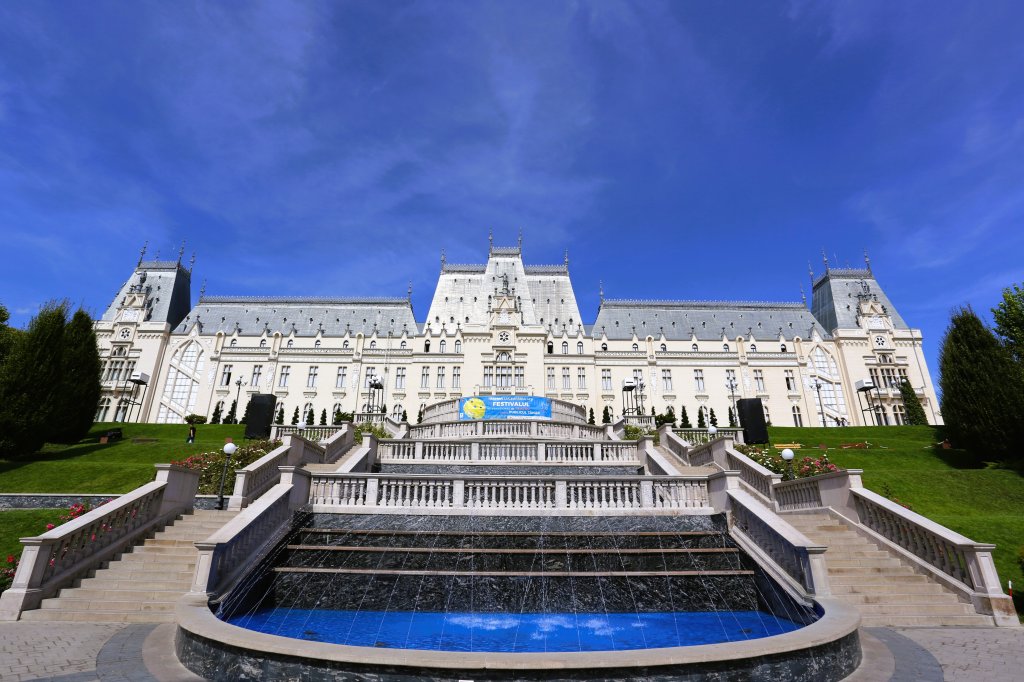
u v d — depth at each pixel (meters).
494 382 83.81
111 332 88.06
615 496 18.14
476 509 17.34
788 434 55.03
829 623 9.61
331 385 84.94
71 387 43.44
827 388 88.81
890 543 15.73
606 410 77.75
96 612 12.95
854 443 50.62
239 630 9.02
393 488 17.86
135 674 8.97
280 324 92.94
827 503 18.22
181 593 13.66
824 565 12.55
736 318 97.44
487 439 28.47
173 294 93.62
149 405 84.44
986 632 12.33
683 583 14.66
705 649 7.97
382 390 77.62
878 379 88.62
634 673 7.49
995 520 21.52
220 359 86.00
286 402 84.19
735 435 39.03
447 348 86.44
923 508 27.81
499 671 7.39
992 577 13.49
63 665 9.45
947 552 14.43
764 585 14.38
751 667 7.93
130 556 15.10
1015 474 31.45
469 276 97.12
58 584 13.72
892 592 14.02
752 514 15.41
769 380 87.69
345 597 14.29
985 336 41.47
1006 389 39.06
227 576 12.88
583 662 7.43
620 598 14.44
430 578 14.48
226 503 19.45
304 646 8.04
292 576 14.50
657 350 89.88
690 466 26.75
